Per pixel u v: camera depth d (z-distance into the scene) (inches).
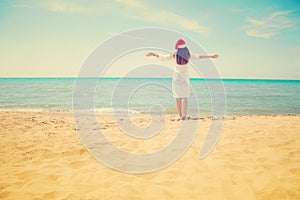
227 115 333.4
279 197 89.0
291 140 170.2
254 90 1127.0
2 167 126.0
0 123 251.4
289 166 119.0
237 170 115.6
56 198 92.7
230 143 163.6
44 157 142.1
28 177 113.0
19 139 182.7
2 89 1037.8
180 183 104.3
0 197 93.1
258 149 148.8
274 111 398.9
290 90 1166.3
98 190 99.3
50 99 592.1
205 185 101.1
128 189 99.7
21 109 402.0
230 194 92.7
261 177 106.6
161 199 90.6
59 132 208.2
